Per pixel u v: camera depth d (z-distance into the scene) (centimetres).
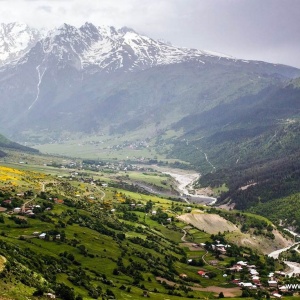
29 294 16500
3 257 18575
